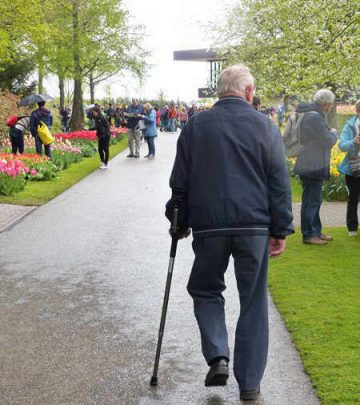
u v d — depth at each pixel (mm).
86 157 22797
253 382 3824
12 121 18859
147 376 4207
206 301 3990
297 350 4559
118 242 8555
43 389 4012
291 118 8688
